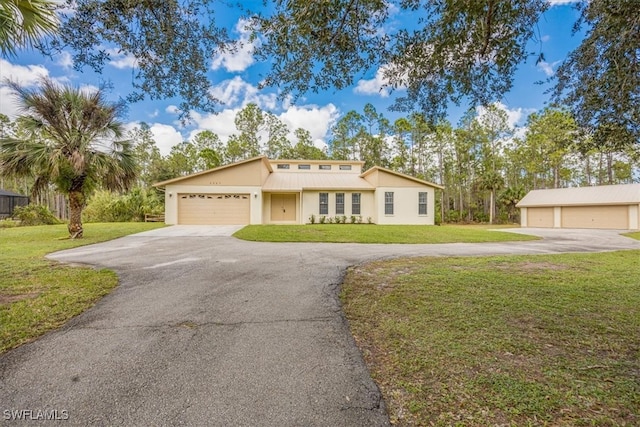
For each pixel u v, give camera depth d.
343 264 6.73
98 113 10.93
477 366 2.47
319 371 2.48
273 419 1.91
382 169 19.66
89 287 4.77
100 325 3.38
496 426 1.79
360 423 1.87
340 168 25.17
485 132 34.31
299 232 13.10
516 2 3.06
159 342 2.99
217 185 18.52
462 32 3.34
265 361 2.64
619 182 33.16
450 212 37.06
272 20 3.22
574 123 4.16
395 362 2.60
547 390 2.12
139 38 3.51
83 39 3.37
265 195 19.88
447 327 3.28
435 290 4.67
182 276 5.58
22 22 3.32
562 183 36.91
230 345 2.94
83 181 11.20
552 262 7.06
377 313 3.76
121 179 11.73
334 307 4.01
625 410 1.90
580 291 4.60
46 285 4.88
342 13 3.21
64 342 2.97
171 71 3.86
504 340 2.94
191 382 2.32
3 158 10.14
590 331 3.15
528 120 28.25
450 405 2.00
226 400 2.10
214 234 12.78
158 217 22.97
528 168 33.12
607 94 3.44
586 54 3.35
